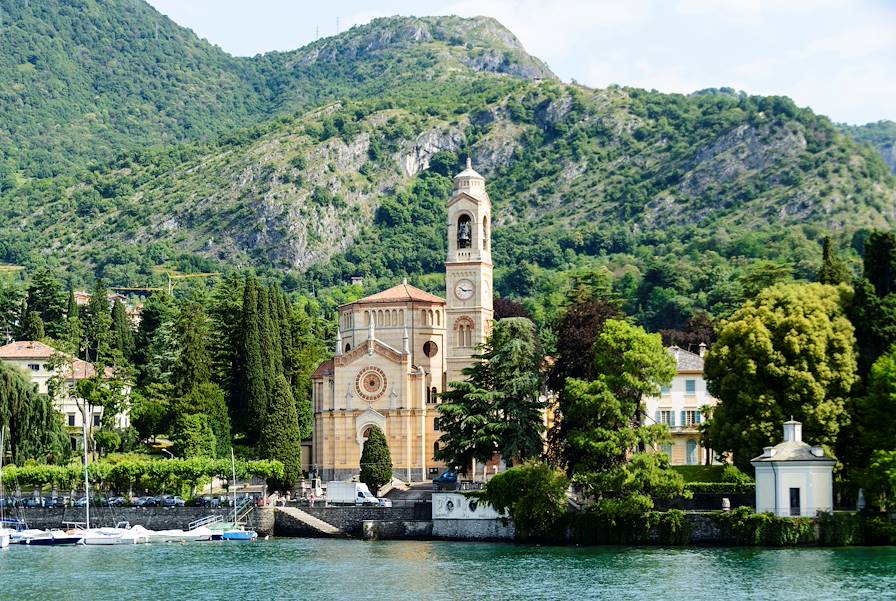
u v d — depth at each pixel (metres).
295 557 164.12
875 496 162.25
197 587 141.38
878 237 180.88
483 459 190.50
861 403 164.25
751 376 168.62
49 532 184.88
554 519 171.50
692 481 185.00
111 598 135.88
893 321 171.50
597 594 131.00
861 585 131.88
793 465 159.75
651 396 176.88
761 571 141.00
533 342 195.00
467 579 142.25
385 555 164.00
